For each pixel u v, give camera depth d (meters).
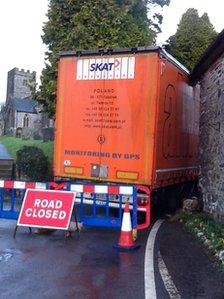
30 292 5.88
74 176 11.15
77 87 11.17
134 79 10.62
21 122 78.69
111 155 10.80
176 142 12.67
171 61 11.71
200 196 13.59
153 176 10.49
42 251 8.22
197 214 12.12
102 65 10.92
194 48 20.39
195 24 20.77
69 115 11.24
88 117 11.05
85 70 11.09
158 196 11.91
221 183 10.41
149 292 5.98
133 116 10.61
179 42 20.62
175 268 7.21
